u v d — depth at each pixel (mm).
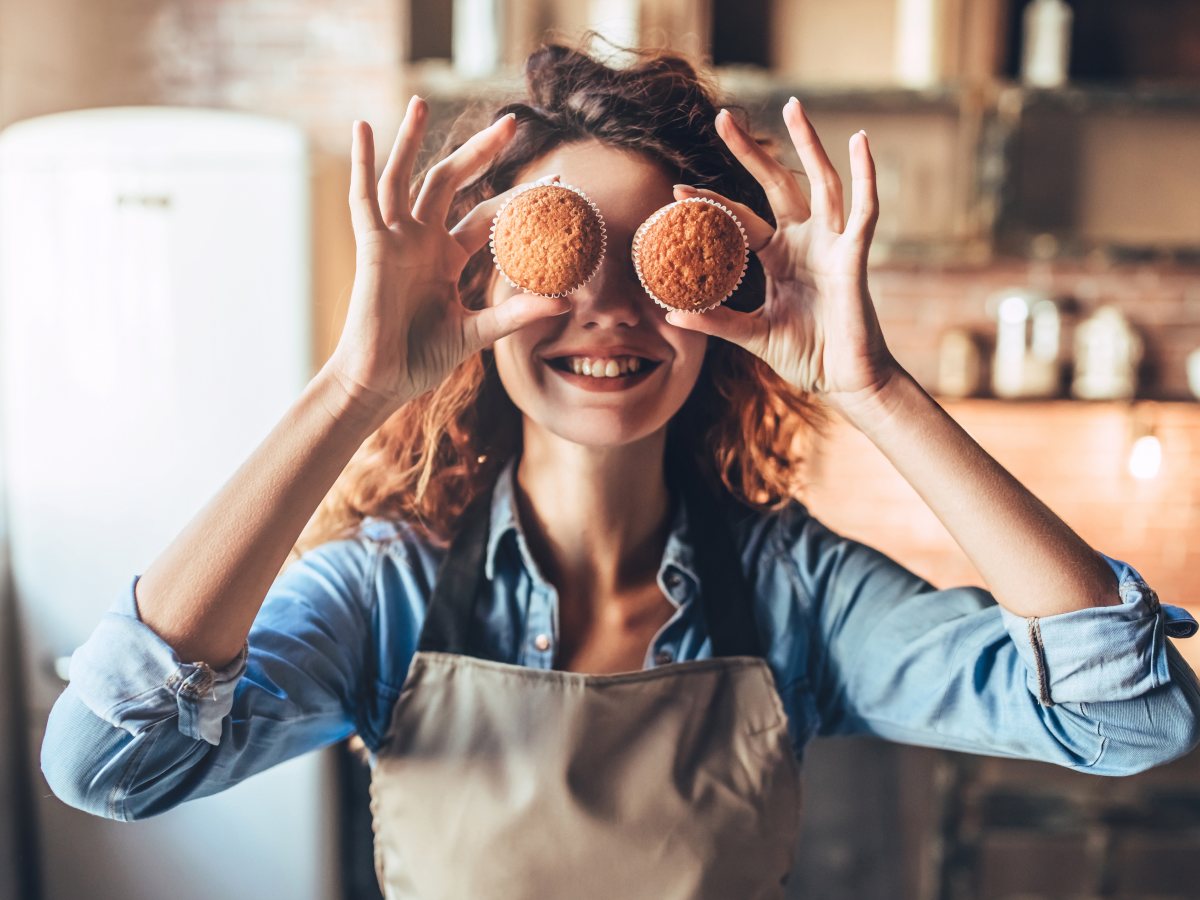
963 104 3221
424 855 979
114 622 830
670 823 969
